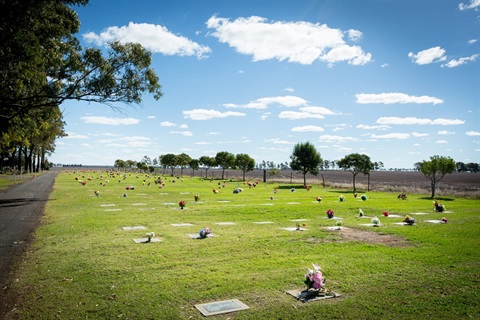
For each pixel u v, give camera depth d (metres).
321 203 25.30
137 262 9.05
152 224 15.52
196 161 90.62
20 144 53.94
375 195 35.16
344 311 6.00
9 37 11.93
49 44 15.93
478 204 25.75
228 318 5.70
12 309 6.04
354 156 42.72
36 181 51.94
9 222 15.94
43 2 12.79
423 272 8.28
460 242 11.83
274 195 33.09
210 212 19.84
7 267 8.63
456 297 6.66
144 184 49.03
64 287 7.14
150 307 6.13
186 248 10.73
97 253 10.02
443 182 86.31
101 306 6.16
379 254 10.06
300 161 53.34
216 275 7.98
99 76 21.19
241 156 69.31
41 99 19.81
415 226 15.38
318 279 6.70
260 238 12.42
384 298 6.61
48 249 10.55
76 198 27.77
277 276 7.93
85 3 14.32
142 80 22.77
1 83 15.69
